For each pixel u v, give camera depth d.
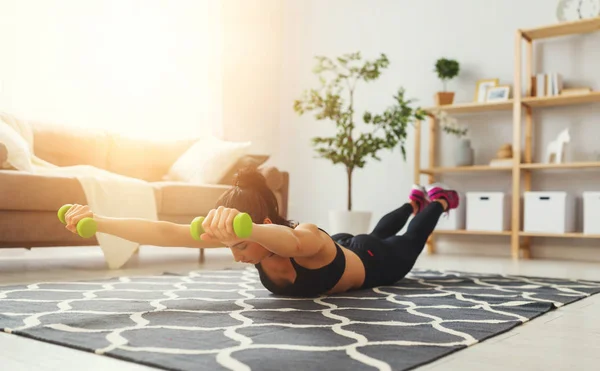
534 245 4.43
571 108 4.34
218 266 3.05
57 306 1.60
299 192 5.55
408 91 5.03
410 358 1.07
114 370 1.00
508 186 4.58
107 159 3.76
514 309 1.67
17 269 2.71
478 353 1.16
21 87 3.79
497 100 4.41
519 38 4.25
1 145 2.62
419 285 2.25
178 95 4.76
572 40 4.35
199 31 4.92
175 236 1.42
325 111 4.32
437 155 4.89
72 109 4.06
